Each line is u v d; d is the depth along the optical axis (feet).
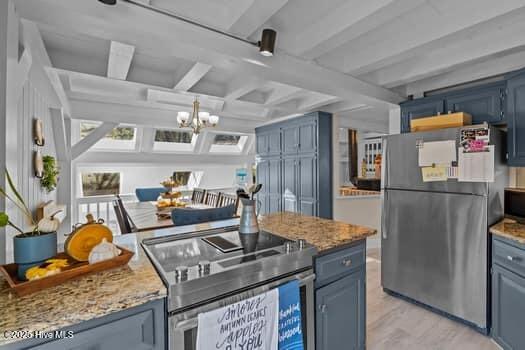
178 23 5.17
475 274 6.58
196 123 10.64
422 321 7.25
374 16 5.16
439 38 5.99
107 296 2.82
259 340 3.61
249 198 5.44
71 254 3.39
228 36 5.80
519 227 6.31
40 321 2.39
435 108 8.92
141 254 4.15
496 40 6.51
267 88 11.18
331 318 4.87
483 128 6.36
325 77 7.75
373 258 12.28
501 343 6.04
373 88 9.12
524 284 5.44
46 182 8.83
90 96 10.75
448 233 7.04
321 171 13.12
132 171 17.94
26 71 5.75
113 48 6.61
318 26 6.17
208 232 5.40
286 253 4.19
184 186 20.53
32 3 4.02
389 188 8.43
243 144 19.99
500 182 6.79
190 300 3.22
